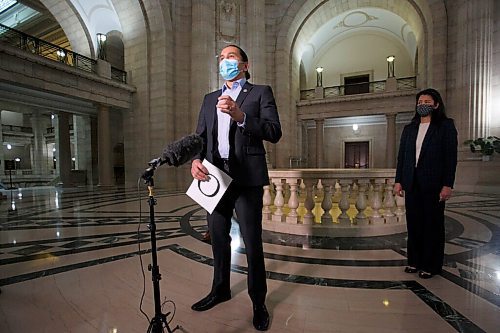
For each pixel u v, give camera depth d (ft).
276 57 54.70
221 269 6.99
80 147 58.29
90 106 49.24
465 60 37.78
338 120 69.05
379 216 14.75
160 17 44.42
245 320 6.40
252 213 6.26
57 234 14.44
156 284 5.15
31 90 37.99
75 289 8.07
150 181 5.01
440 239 8.66
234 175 6.11
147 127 46.16
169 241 13.12
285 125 54.49
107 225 16.60
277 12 54.80
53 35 69.31
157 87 45.57
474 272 9.15
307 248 12.06
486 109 36.81
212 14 47.34
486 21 36.55
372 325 6.16
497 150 33.32
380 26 64.90
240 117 5.35
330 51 72.64
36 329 6.07
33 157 94.22
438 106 8.71
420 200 8.89
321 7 54.60
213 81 47.73
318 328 6.06
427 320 6.34
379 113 53.88
